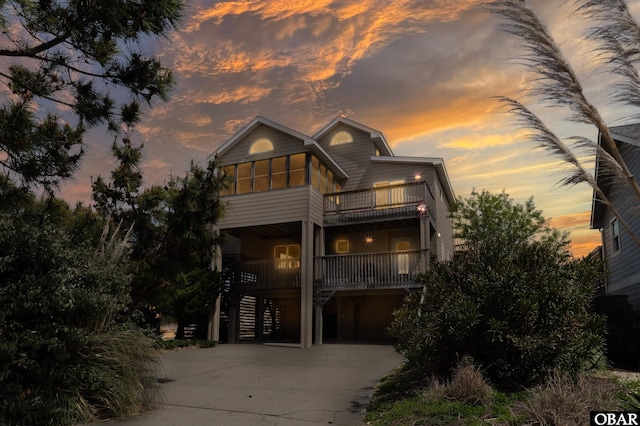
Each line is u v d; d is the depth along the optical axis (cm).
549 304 650
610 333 964
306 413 617
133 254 898
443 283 747
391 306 1825
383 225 1750
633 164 1161
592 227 1764
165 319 1634
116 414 584
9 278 562
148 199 922
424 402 577
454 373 635
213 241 966
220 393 748
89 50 589
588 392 511
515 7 367
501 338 625
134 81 633
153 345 673
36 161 602
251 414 611
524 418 489
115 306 640
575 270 723
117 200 936
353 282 1564
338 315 1780
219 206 948
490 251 770
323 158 1778
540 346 614
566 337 636
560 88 371
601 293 1902
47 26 545
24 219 619
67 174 637
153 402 666
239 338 1691
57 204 730
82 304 591
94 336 604
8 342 513
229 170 1842
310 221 1580
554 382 562
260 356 1234
